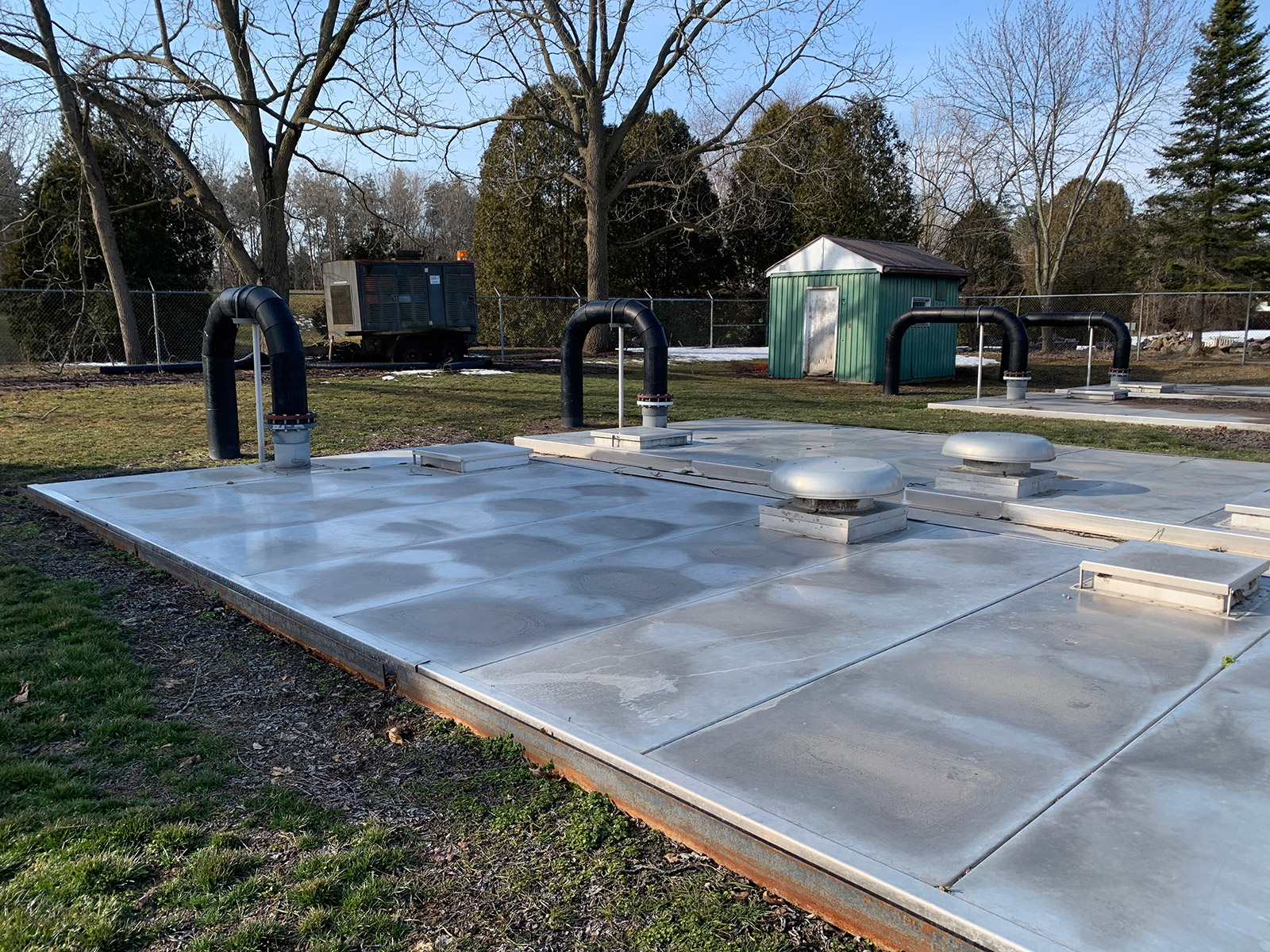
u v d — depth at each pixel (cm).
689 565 525
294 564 528
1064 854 232
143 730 340
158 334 1831
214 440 930
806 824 247
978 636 399
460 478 822
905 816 251
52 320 2198
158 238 2331
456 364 1983
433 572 511
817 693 338
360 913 235
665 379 1004
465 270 2141
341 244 4341
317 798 296
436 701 359
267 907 238
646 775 276
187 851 262
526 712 323
